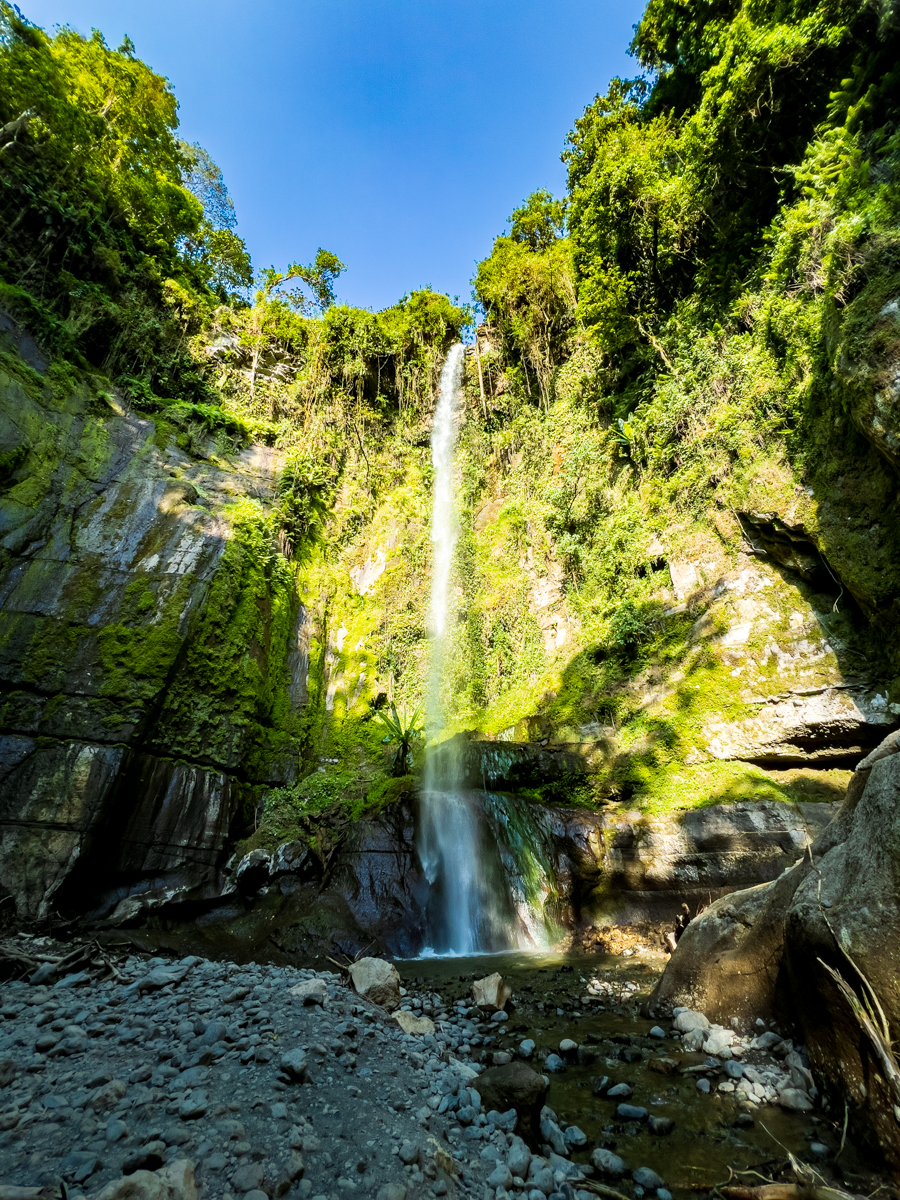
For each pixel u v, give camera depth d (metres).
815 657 8.99
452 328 21.83
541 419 18.53
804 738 8.75
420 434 19.86
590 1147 2.84
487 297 20.56
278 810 9.86
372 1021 4.12
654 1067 3.65
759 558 10.30
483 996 5.07
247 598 11.12
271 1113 2.58
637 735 10.25
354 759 12.27
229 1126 2.42
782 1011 3.76
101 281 14.43
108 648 8.48
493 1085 3.00
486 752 10.60
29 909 6.32
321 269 21.17
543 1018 4.82
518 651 14.44
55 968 5.17
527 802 9.34
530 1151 2.72
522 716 12.72
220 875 8.30
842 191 8.27
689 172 12.63
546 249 20.92
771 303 10.33
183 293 16.77
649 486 13.16
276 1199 2.03
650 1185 2.46
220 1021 3.61
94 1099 2.64
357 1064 3.31
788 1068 3.35
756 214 12.41
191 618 9.65
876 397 6.71
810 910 3.21
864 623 8.69
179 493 11.17
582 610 13.46
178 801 8.24
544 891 8.31
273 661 11.76
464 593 16.08
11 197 12.72
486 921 8.20
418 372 20.67
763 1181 2.45
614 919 8.05
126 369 13.67
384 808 9.12
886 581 7.84
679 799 8.80
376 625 14.82
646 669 11.13
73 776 7.20
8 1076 2.98
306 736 12.14
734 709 9.50
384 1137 2.54
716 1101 3.19
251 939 7.44
